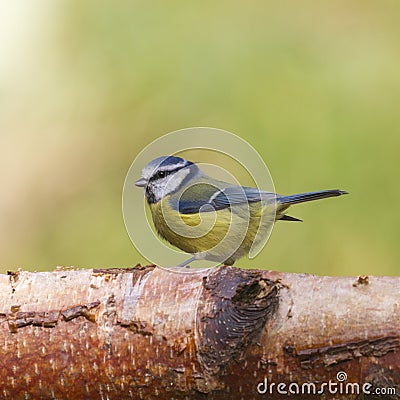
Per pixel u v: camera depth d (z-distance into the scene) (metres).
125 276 5.29
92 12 12.85
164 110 12.02
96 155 12.24
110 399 5.08
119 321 5.05
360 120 11.30
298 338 4.76
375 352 4.64
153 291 5.12
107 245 11.65
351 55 11.84
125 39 12.55
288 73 11.74
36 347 5.11
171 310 5.00
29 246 11.91
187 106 11.92
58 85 12.72
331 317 4.75
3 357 5.11
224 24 12.25
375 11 12.19
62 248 11.79
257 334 4.81
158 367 4.96
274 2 12.34
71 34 12.98
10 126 12.58
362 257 10.80
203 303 4.96
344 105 11.43
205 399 4.95
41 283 5.34
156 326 4.98
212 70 11.97
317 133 11.28
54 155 12.38
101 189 12.08
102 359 5.04
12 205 12.17
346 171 11.09
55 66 12.87
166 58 12.23
